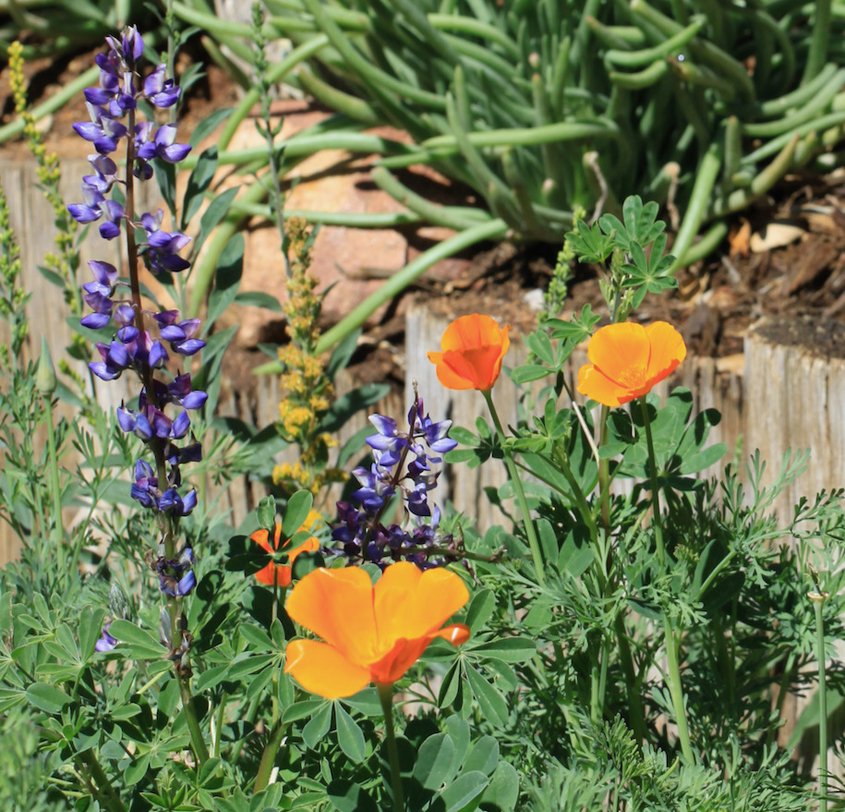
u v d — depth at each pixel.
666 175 1.82
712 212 1.84
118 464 1.44
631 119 1.92
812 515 1.32
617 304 1.28
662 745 1.36
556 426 1.28
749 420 1.63
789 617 1.35
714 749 1.34
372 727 1.23
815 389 1.58
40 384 1.44
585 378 1.23
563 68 1.76
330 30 1.81
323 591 1.12
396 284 1.83
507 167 1.74
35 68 2.41
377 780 1.20
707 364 1.65
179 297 1.47
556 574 1.28
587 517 1.28
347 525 1.25
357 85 2.03
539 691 1.31
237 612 1.30
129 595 1.39
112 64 1.17
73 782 1.24
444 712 1.33
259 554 1.20
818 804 1.36
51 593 1.33
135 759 1.19
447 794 1.15
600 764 1.25
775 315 1.75
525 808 1.22
